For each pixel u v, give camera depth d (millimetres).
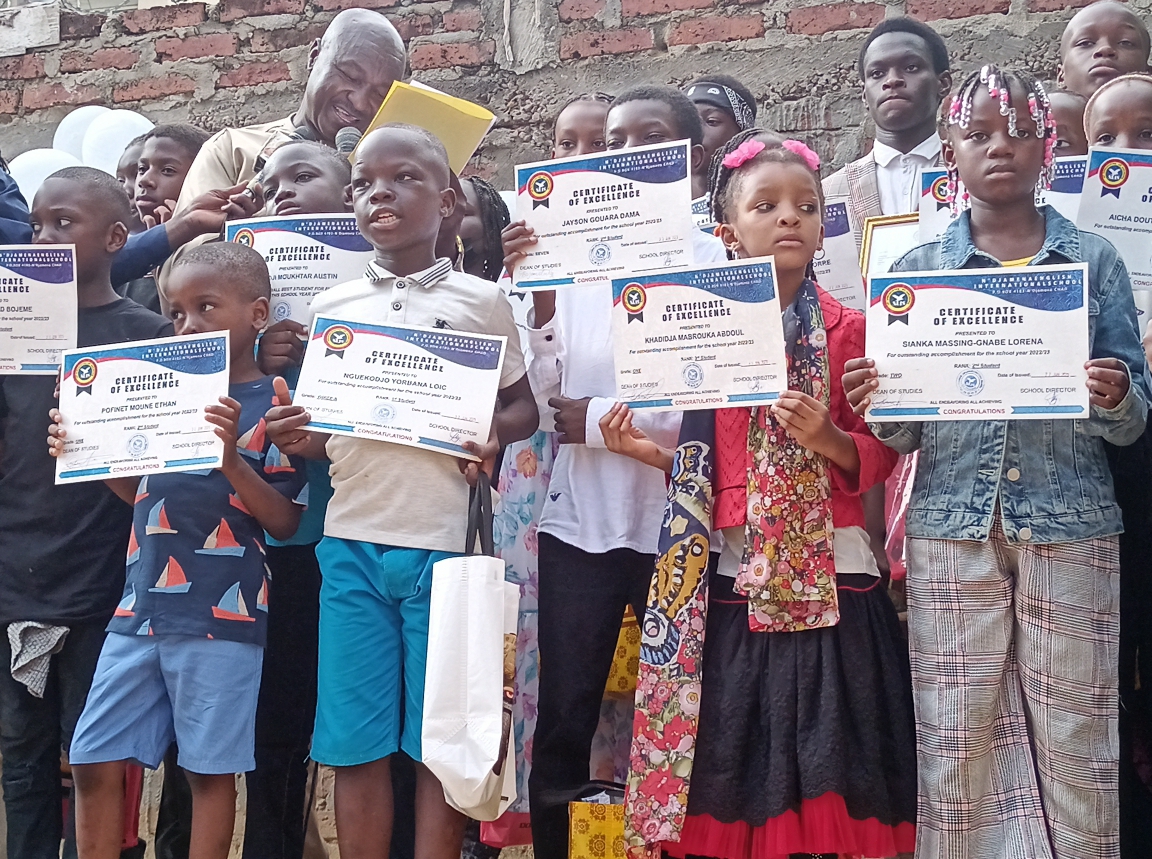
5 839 3420
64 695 3141
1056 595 2582
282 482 3014
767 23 5059
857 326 2885
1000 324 2615
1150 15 4664
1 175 3693
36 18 5859
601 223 3057
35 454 3191
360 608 2805
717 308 2748
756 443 2754
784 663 2668
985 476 2652
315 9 5594
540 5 5285
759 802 2615
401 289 3033
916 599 2697
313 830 3477
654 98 3529
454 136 3436
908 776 2645
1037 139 2768
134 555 2941
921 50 4199
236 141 4340
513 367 3059
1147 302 3213
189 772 2801
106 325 3324
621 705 3281
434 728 2602
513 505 3344
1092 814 2518
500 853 3564
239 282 3131
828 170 4934
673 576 2740
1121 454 3033
